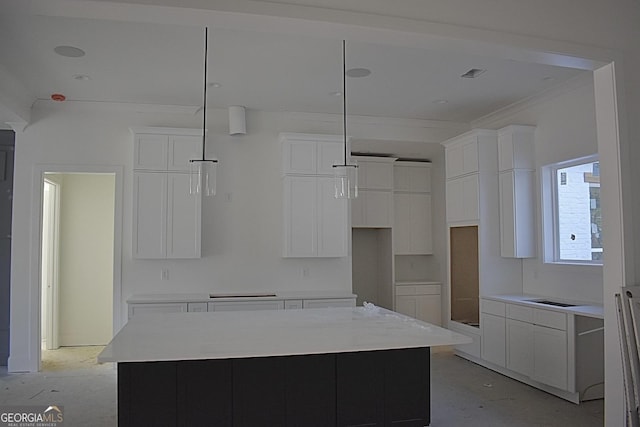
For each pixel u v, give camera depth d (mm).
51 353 6160
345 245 5758
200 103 5574
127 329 3314
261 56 4180
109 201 6789
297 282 5891
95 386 4785
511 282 5629
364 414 3246
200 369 2990
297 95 5281
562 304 4691
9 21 3490
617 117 3250
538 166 5375
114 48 3998
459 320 6090
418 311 7012
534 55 3143
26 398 4430
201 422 2982
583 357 4266
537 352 4641
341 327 3398
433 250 7398
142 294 5508
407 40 2893
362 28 2711
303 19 2590
